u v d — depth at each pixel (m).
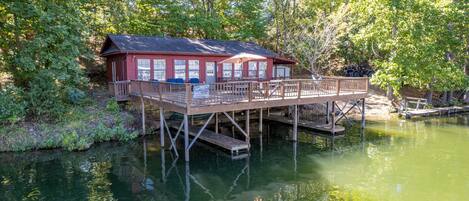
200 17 22.66
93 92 16.81
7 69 12.95
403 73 19.56
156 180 8.81
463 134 14.25
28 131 11.67
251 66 18.94
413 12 18.98
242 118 17.22
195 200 7.54
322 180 8.70
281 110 18.84
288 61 20.72
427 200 7.30
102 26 19.98
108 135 12.52
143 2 22.11
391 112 19.47
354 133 14.61
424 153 11.19
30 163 9.96
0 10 12.56
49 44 12.58
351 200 7.32
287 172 9.44
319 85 13.65
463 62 22.38
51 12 12.38
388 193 7.70
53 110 12.58
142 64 15.57
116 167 9.79
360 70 25.64
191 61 16.95
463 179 8.58
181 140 13.09
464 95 23.84
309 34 22.59
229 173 9.43
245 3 24.61
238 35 23.89
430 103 21.12
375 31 19.45
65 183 8.41
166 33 23.30
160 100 11.66
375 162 10.23
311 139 13.70
